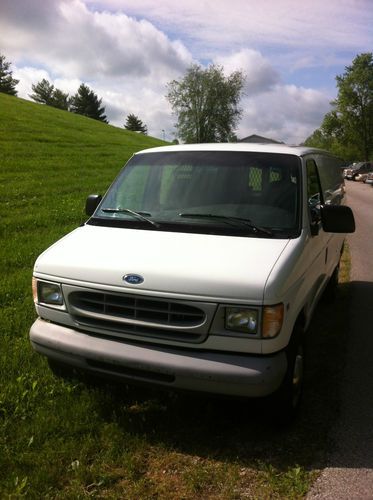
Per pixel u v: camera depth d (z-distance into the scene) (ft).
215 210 13.87
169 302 11.18
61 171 65.00
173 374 11.09
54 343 12.34
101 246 12.89
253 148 15.67
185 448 11.61
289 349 11.94
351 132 247.09
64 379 14.02
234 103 238.68
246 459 11.27
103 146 99.86
